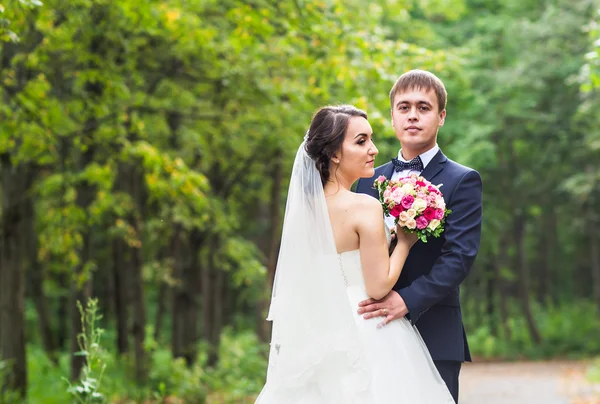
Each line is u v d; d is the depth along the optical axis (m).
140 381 12.90
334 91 10.30
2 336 10.30
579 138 23.22
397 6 13.32
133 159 10.73
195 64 11.13
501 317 30.98
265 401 4.18
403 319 4.21
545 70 20.62
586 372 20.19
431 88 4.38
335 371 4.04
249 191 18.06
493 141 23.62
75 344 11.22
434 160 4.44
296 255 4.13
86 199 11.37
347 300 4.08
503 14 21.91
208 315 17.16
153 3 8.98
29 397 10.65
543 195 27.08
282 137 12.56
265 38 9.25
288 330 4.11
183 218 12.69
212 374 14.34
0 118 9.27
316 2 9.09
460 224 4.25
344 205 4.14
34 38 9.21
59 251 10.64
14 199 10.36
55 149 10.99
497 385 17.05
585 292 41.31
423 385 4.09
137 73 10.35
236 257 14.58
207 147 13.82
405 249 4.18
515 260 37.09
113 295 17.62
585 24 19.73
